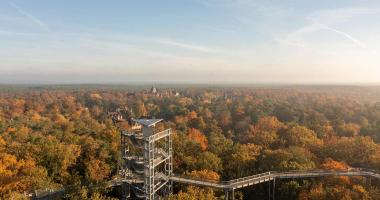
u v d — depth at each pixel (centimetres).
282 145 10512
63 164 6819
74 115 18150
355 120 15238
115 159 7319
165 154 6072
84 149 7775
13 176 6084
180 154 7806
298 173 6712
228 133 13938
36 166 6625
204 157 7562
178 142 8525
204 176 6550
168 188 6272
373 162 7869
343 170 6912
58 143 8181
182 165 7588
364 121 14388
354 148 8888
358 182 6662
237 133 14312
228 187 6041
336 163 7581
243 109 19338
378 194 5900
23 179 5884
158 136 5759
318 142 10000
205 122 16138
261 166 7381
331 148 9225
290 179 6888
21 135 9706
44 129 11806
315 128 13000
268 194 6919
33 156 6969
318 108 18988
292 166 6988
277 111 18538
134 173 6203
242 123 15300
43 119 15725
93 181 6125
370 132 12775
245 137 12062
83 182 6116
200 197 5656
